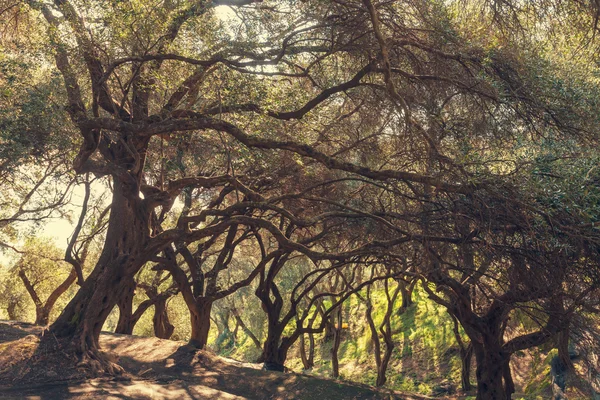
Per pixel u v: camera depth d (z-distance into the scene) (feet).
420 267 47.67
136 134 44.57
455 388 99.25
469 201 42.19
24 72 43.55
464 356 93.76
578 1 42.80
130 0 40.63
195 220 49.37
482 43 45.98
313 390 51.96
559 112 42.68
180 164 62.18
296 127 53.42
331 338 148.97
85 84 48.73
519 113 43.88
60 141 48.80
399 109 45.55
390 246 47.93
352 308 160.45
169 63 48.11
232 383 53.47
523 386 84.48
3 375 43.14
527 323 63.10
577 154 39.58
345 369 127.54
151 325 130.93
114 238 49.62
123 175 46.29
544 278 41.29
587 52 46.47
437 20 45.50
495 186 39.73
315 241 65.41
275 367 70.59
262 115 45.60
